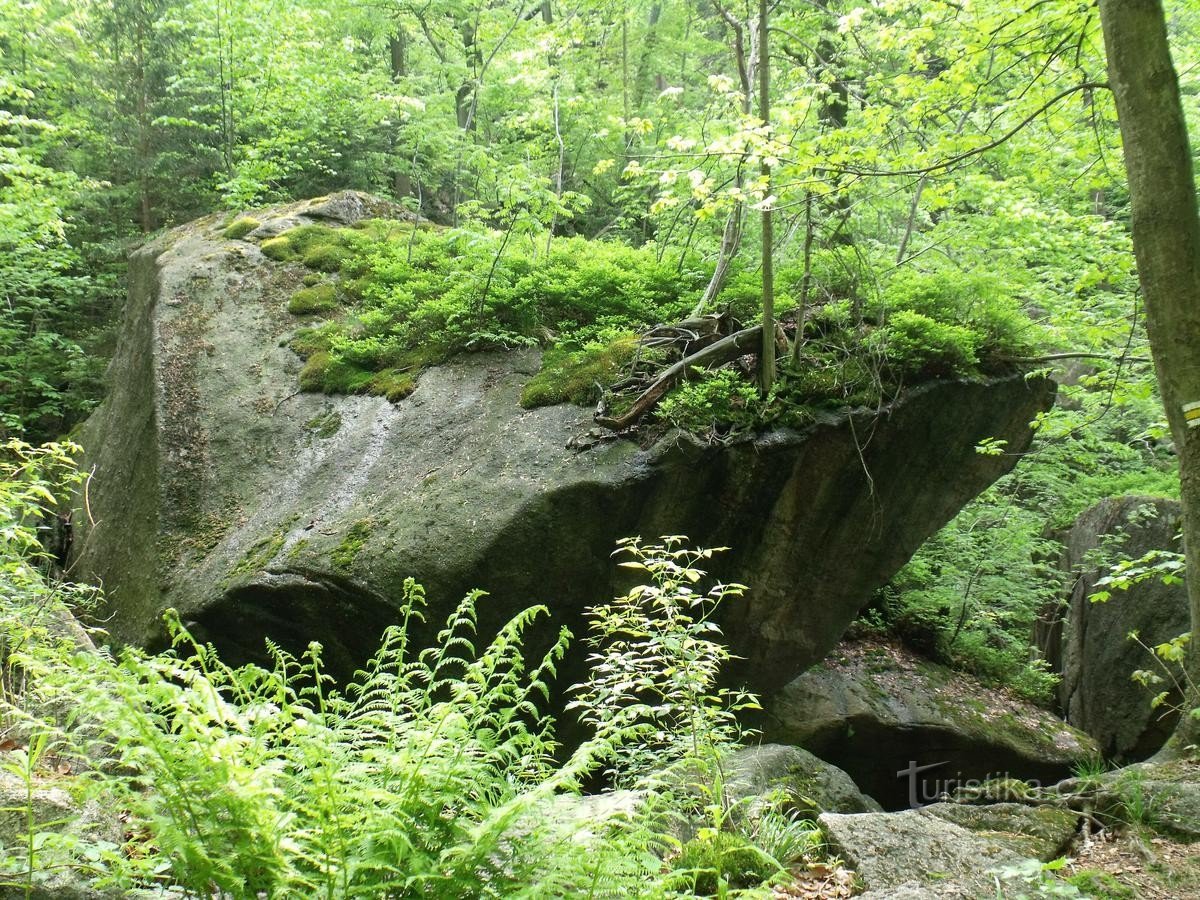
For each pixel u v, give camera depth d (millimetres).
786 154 6395
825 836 4176
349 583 6445
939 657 11109
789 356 7090
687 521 6719
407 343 8617
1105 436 13672
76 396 12430
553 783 2529
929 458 7465
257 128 14102
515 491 6539
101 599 7551
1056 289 10969
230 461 7953
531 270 8680
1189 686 5762
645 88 17250
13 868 2588
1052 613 12625
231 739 2379
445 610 6418
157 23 13172
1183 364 5102
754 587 7188
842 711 8852
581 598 6621
